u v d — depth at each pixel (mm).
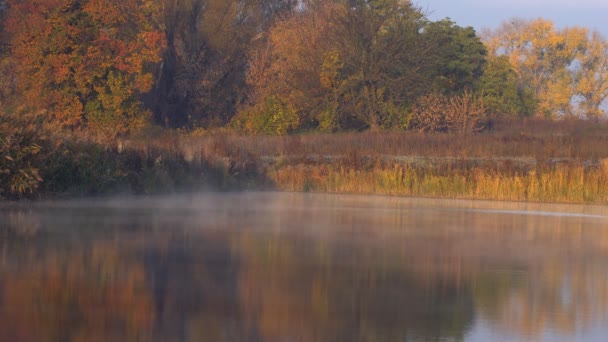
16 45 54906
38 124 28641
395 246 18531
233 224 22203
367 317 11406
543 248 18844
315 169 37969
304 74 64000
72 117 54562
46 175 28391
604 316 11852
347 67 63281
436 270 15367
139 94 67812
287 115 61312
